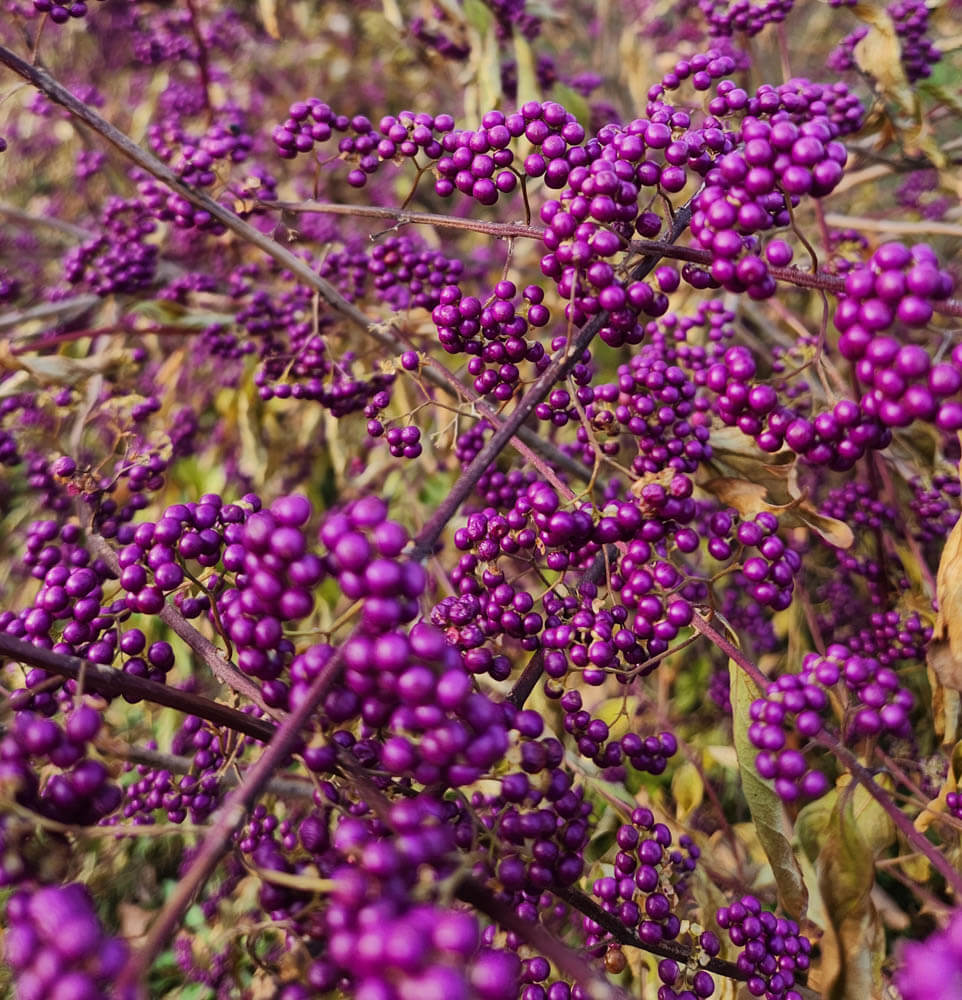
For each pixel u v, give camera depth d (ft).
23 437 1.04
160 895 1.12
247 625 0.61
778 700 0.66
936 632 0.70
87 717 0.58
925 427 0.95
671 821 0.95
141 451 0.84
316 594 1.34
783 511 0.76
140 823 0.82
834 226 1.32
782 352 1.14
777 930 0.75
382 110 2.00
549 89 1.59
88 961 0.51
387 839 0.61
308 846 0.59
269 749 0.57
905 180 1.60
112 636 0.70
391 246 0.95
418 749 0.57
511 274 1.66
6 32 1.69
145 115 1.66
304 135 0.84
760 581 0.71
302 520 0.60
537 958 0.69
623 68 1.92
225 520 0.70
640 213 0.71
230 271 1.48
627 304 0.68
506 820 0.63
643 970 0.89
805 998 0.80
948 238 1.46
